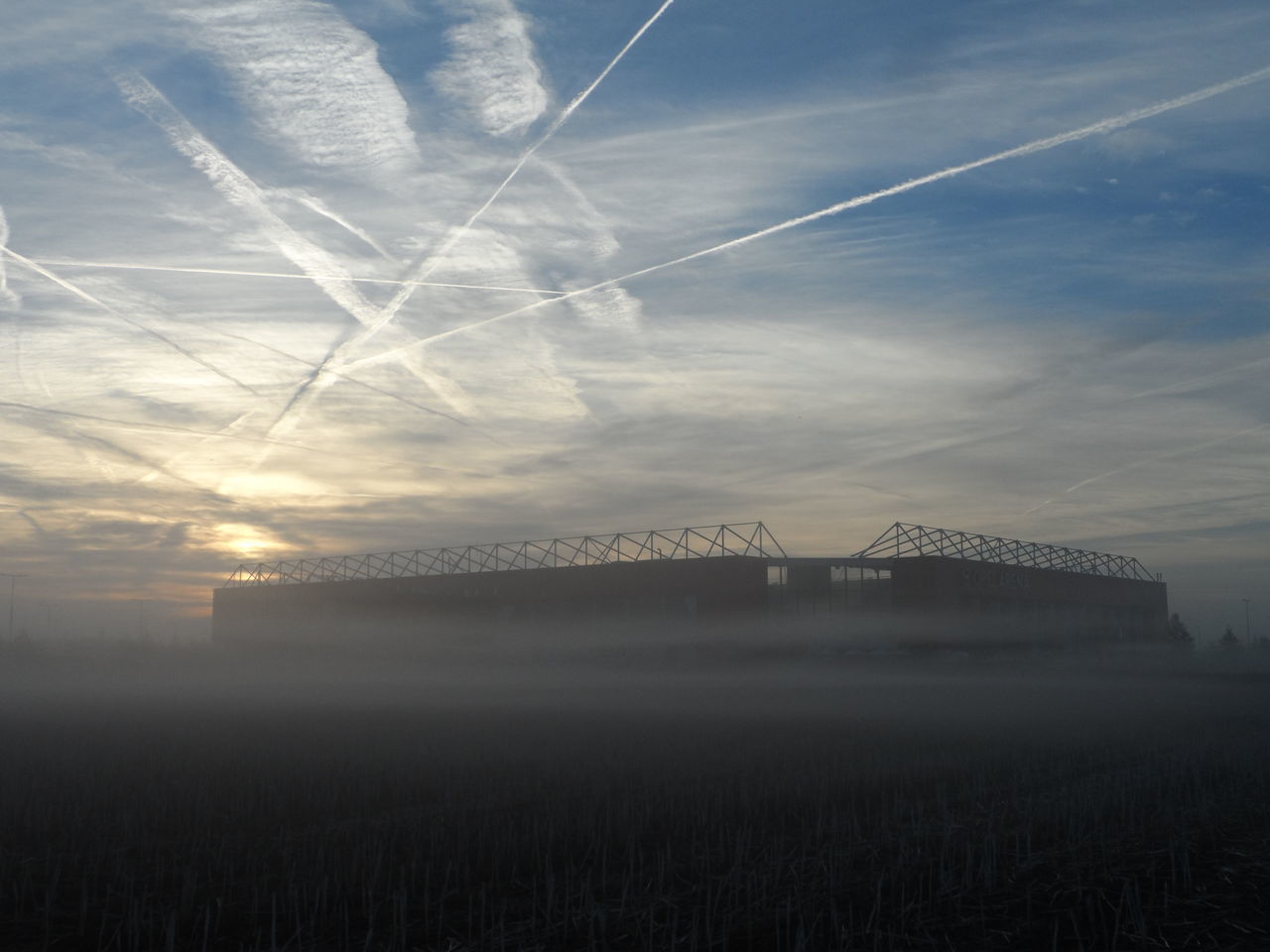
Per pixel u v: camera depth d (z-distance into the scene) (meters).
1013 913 14.34
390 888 16.05
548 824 20.22
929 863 17.12
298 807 23.08
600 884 16.17
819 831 19.25
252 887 16.16
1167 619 96.88
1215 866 16.89
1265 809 21.62
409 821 21.30
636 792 25.16
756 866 16.94
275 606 105.25
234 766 29.17
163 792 24.58
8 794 24.00
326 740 36.44
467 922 14.16
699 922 13.94
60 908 15.11
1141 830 19.56
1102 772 28.30
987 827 20.16
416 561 96.62
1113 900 14.89
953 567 74.62
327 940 13.47
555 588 84.75
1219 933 13.41
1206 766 28.08
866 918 14.09
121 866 17.42
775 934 13.40
